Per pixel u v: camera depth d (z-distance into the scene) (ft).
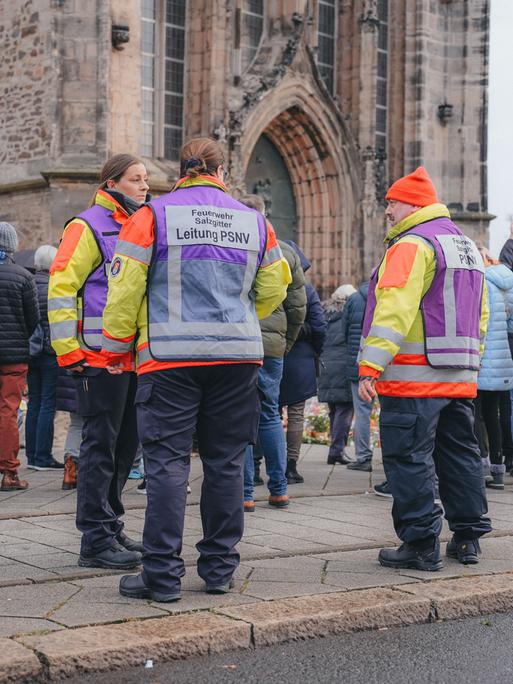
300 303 31.89
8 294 35.01
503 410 41.88
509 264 39.78
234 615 18.70
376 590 20.68
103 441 23.12
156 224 20.15
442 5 110.22
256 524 28.78
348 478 39.75
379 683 16.35
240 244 20.74
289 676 16.62
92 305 23.85
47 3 82.33
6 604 19.42
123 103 84.07
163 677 16.49
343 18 106.42
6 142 86.79
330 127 102.83
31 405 41.24
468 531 24.07
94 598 20.01
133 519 29.53
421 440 23.18
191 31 93.66
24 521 28.96
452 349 23.39
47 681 16.14
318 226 105.29
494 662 17.44
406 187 24.27
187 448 20.42
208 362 20.16
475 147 110.93
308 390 36.68
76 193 80.74
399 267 22.97
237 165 92.79
